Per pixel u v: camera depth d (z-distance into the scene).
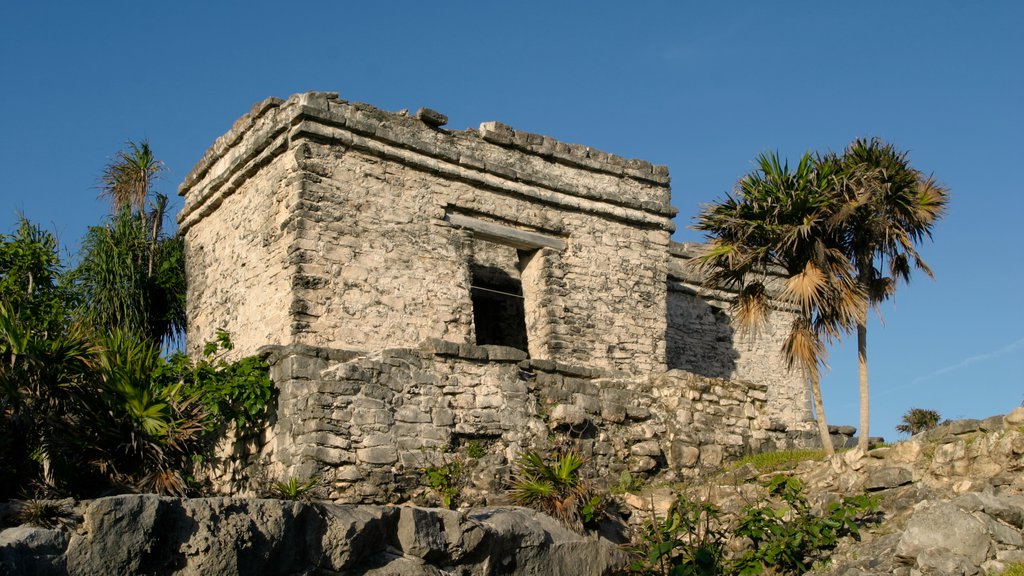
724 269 18.36
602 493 16.67
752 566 15.35
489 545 13.70
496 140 20.42
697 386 20.05
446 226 19.56
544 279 20.50
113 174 23.45
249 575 11.45
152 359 14.70
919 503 15.20
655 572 15.64
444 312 19.16
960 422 15.66
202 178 21.36
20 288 18.34
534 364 18.70
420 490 16.84
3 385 12.51
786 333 26.78
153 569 10.95
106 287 21.59
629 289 21.36
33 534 10.39
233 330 19.55
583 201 21.20
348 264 18.41
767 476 17.67
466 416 17.70
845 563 14.80
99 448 13.12
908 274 17.77
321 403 16.45
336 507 12.55
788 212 17.61
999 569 13.55
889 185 17.23
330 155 18.72
